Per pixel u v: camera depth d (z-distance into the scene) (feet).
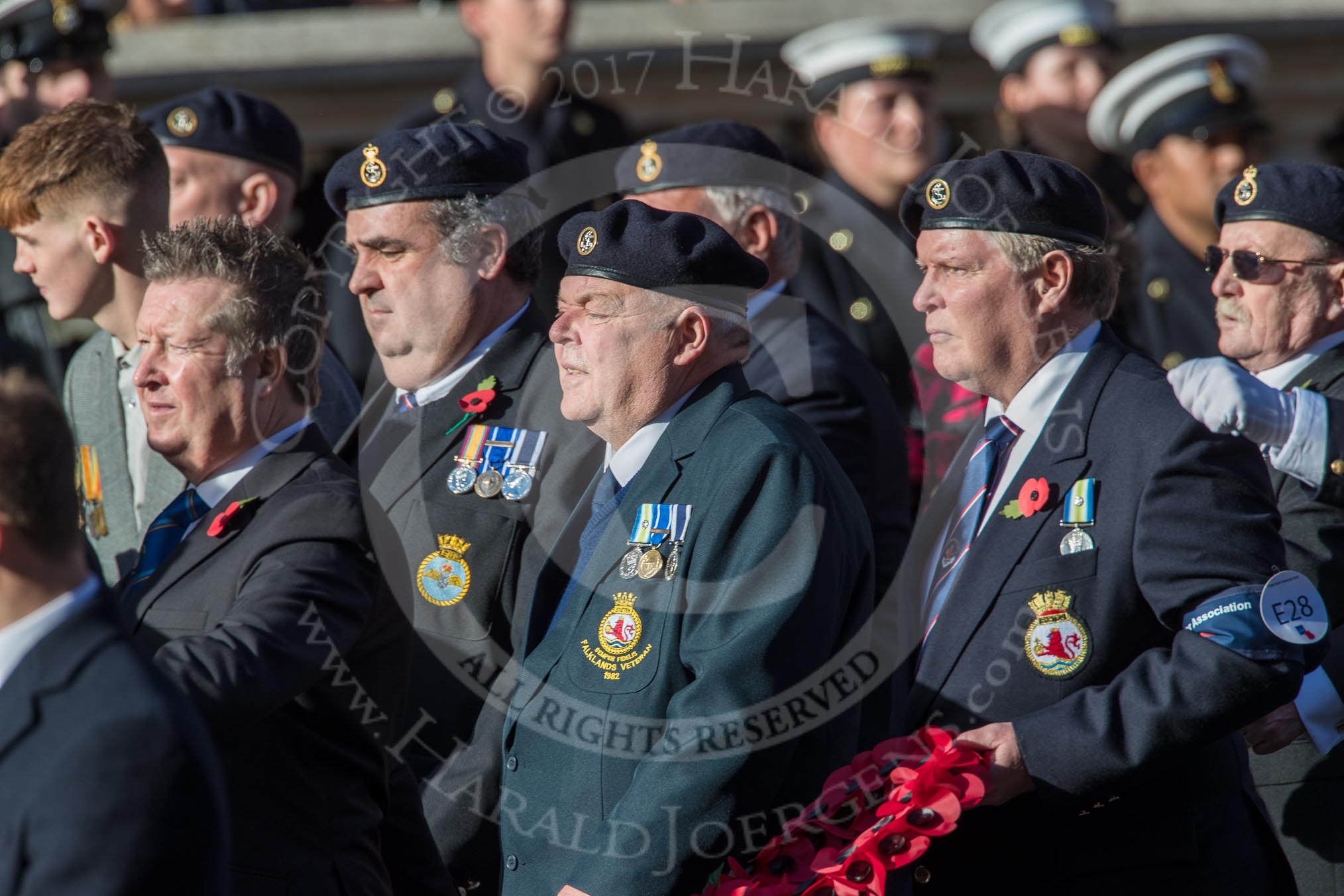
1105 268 36.94
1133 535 34.58
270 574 34.94
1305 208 42.24
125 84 75.46
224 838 25.73
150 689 25.49
